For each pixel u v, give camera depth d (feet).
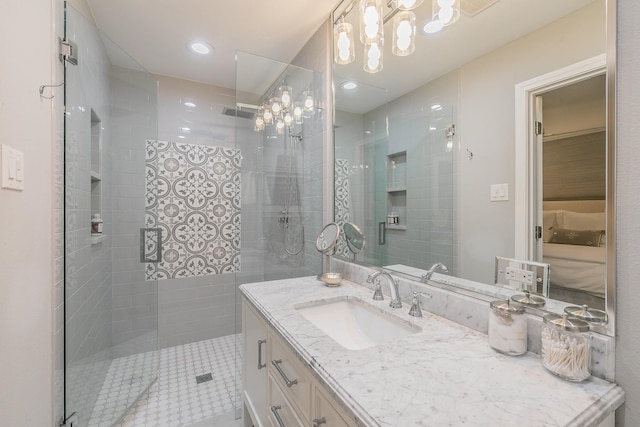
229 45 6.84
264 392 3.91
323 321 4.18
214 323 8.87
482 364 2.40
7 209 2.80
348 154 5.58
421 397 1.98
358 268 5.10
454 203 3.59
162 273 8.24
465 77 3.43
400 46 4.33
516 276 2.90
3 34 2.73
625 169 2.07
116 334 6.88
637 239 2.02
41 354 3.56
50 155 3.84
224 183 9.02
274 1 5.34
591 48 2.31
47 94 3.73
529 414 1.80
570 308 2.35
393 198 4.60
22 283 3.10
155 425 5.24
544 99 2.66
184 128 8.52
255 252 7.50
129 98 6.98
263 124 7.23
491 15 3.13
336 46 5.34
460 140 3.51
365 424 1.77
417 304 3.55
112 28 6.15
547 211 2.64
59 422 4.11
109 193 6.68
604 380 2.13
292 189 7.07
